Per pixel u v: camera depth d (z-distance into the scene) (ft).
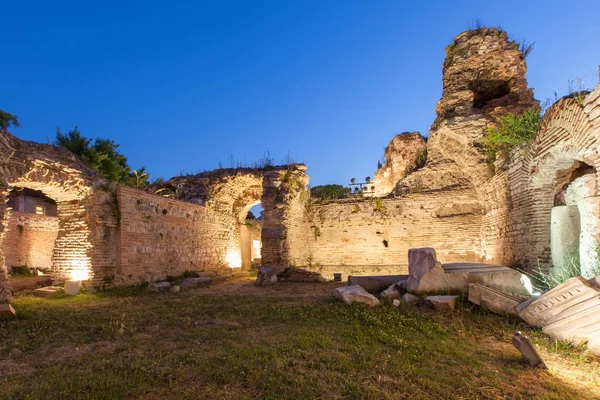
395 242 67.00
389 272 65.72
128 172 80.48
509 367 15.79
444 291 28.84
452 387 13.62
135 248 46.34
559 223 30.78
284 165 67.72
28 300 35.45
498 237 50.60
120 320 25.62
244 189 73.00
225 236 69.05
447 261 62.90
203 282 48.96
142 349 18.58
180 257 55.21
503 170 46.83
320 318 24.61
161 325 24.03
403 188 70.44
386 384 13.84
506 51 61.52
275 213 62.39
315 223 72.49
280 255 59.82
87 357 17.57
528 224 39.93
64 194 42.04
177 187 68.33
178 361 16.39
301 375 14.52
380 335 20.10
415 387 13.58
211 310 28.89
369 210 69.51
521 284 29.25
